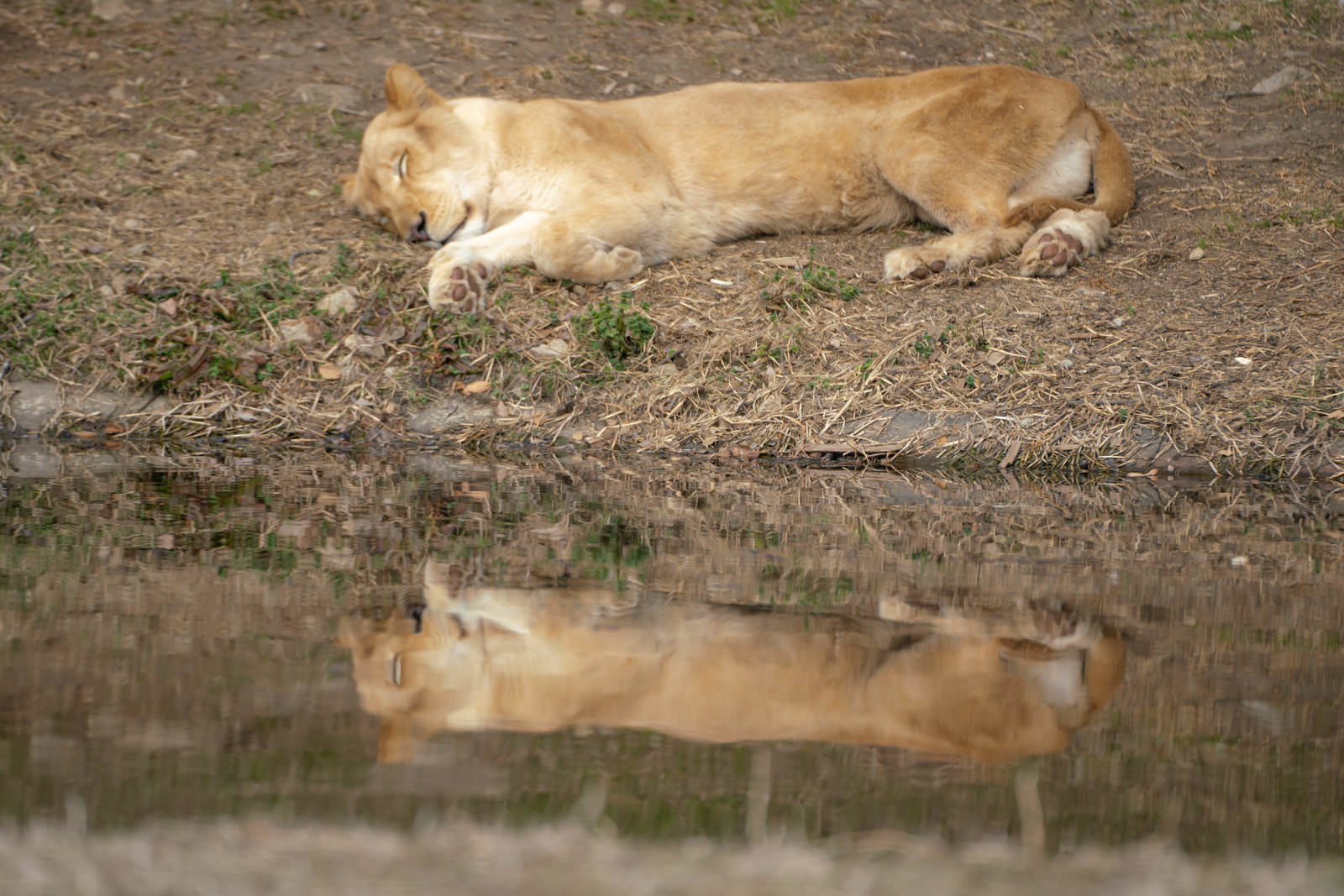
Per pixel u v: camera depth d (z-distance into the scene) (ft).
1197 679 21.47
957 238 59.62
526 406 52.54
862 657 22.43
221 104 79.30
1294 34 87.97
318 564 29.81
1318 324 52.24
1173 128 75.72
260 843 13.62
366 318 56.24
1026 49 90.22
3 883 12.57
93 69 82.94
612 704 19.58
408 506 38.01
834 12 96.48
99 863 13.05
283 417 52.31
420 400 52.95
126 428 52.01
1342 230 60.39
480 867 13.00
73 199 65.62
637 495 40.70
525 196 60.29
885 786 16.07
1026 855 13.79
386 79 61.93
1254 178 67.92
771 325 55.16
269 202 67.51
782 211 64.13
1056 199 61.98
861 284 58.39
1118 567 30.45
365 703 19.35
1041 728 18.71
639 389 52.75
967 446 48.37
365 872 12.82
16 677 20.47
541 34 91.45
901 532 34.86
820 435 49.67
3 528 33.55
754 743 17.83
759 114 63.16
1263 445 46.32
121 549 31.19
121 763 16.35
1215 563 30.99
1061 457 47.52
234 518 35.68
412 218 60.85
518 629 23.99
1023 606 26.32
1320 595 27.66
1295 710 19.80
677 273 60.08
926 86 62.95
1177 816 15.19
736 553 31.63
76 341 54.75
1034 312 54.90
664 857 13.37
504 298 56.90
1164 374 50.26
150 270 59.26
